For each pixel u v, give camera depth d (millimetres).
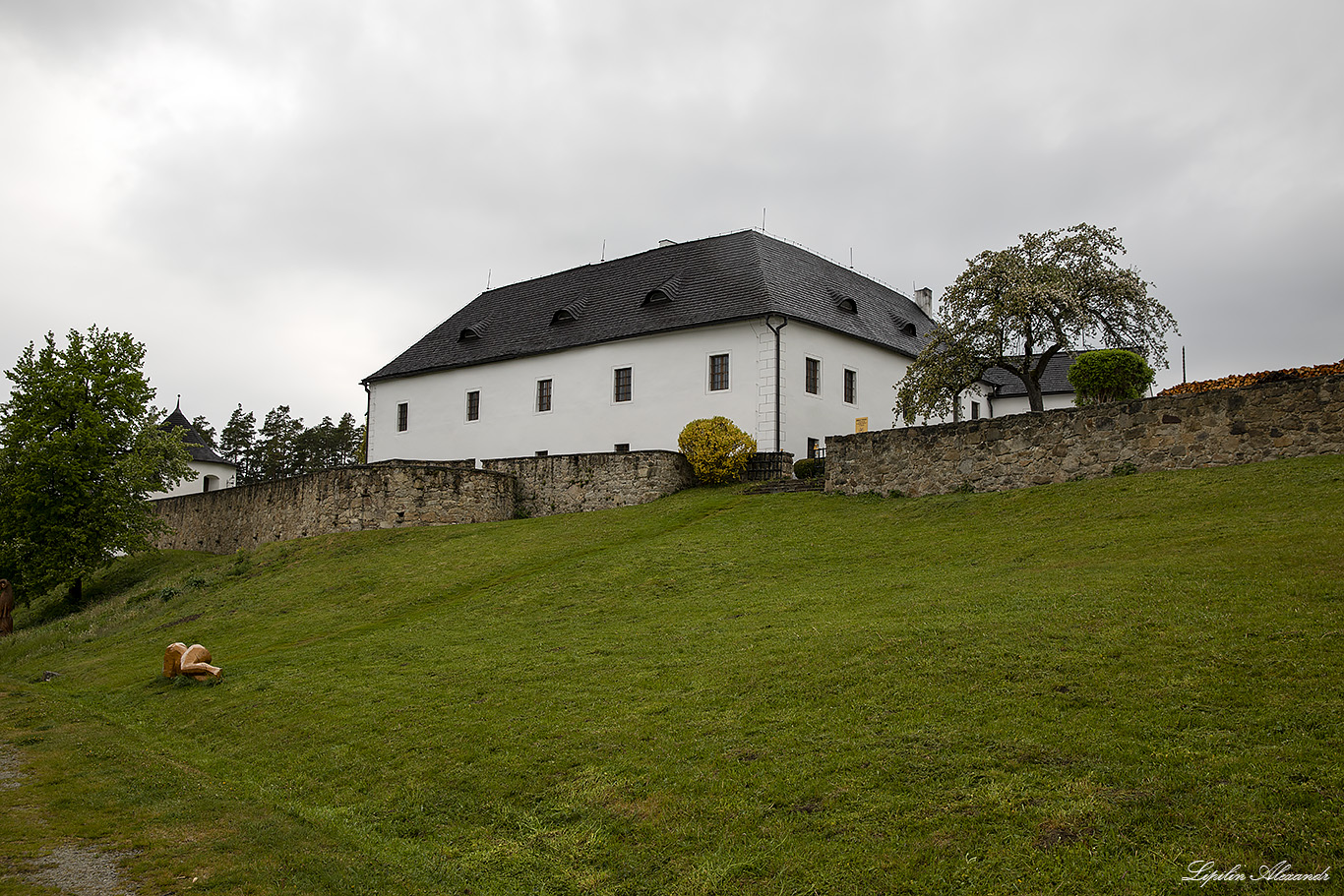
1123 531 14766
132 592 31484
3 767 11406
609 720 10180
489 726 10766
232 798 9867
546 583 19219
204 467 60094
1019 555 14742
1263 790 6234
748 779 8094
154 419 37906
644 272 39031
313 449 75812
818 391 33250
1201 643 8828
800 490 25500
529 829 8234
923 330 42062
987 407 45469
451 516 29734
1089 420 18875
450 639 16094
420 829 8672
